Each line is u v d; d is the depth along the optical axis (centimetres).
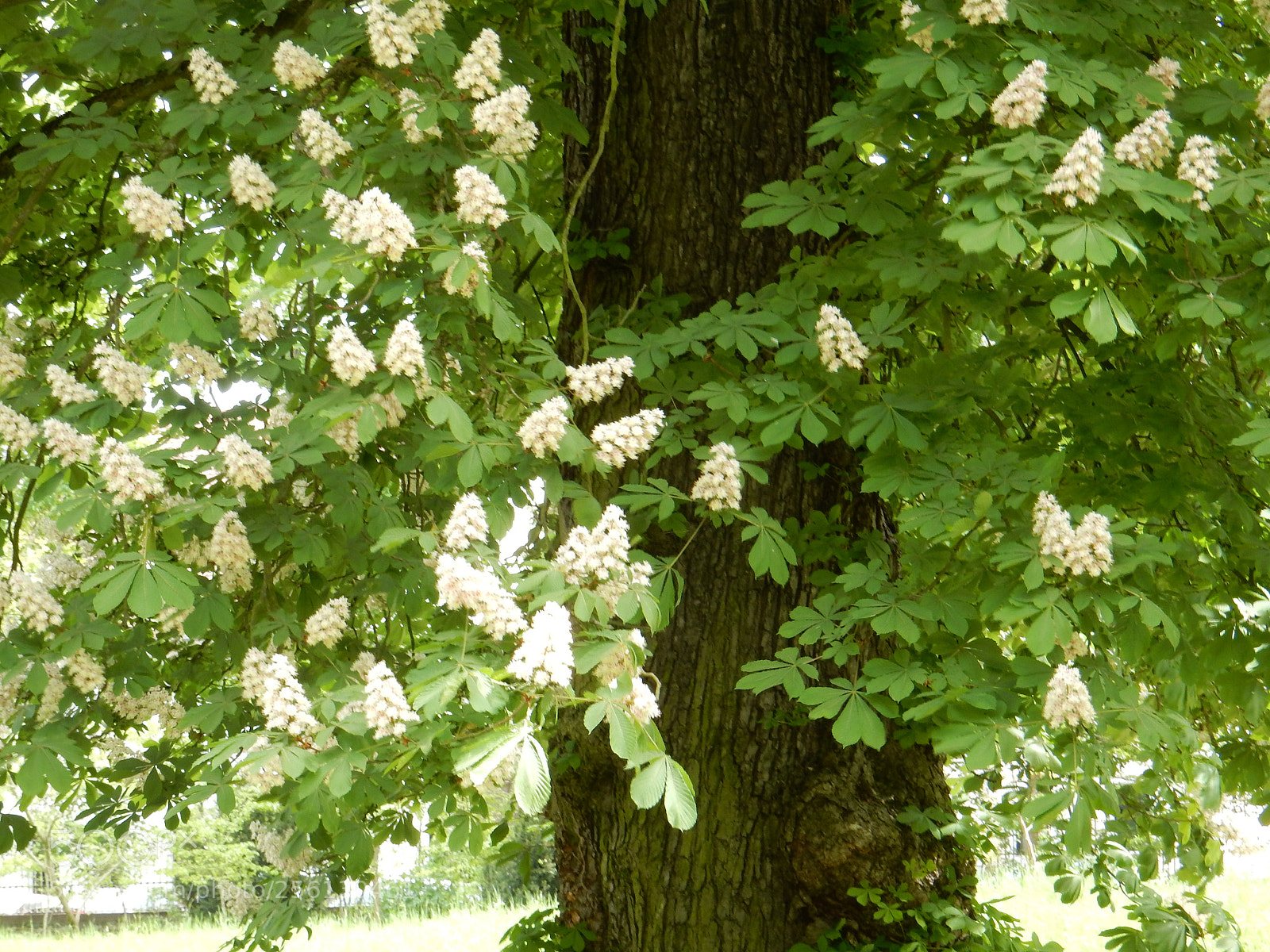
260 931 565
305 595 455
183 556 391
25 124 501
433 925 1423
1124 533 335
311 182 353
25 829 425
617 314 486
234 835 1756
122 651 409
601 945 488
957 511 352
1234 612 405
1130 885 495
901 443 361
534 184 587
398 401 322
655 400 421
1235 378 498
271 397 387
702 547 470
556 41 468
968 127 398
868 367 419
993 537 373
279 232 359
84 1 430
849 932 460
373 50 347
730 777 465
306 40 389
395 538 287
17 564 463
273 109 371
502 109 333
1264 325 359
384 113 344
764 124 506
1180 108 374
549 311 637
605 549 286
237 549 366
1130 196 331
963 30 350
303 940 1316
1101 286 320
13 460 392
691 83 509
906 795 484
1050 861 498
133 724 455
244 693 365
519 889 1670
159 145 411
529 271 526
